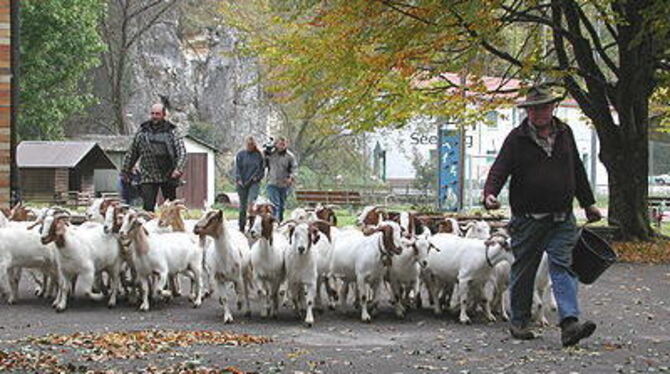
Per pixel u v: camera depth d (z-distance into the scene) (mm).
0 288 14500
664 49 23094
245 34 37062
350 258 13031
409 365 9305
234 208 43906
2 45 20312
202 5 61250
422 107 22531
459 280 12664
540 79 24250
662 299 15031
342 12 19328
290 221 12742
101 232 13508
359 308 13820
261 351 10164
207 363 9266
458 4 18312
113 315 12914
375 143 59625
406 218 14727
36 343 10352
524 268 10781
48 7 45750
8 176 20516
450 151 30312
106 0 56344
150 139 16812
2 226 14453
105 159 46094
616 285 16719
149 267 13344
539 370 8977
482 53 22156
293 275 12422
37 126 51312
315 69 21031
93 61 48938
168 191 17062
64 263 13172
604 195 53281
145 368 8961
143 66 62688
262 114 61562
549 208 10461
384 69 19766
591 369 9047
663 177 66875
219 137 61469
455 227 15602
